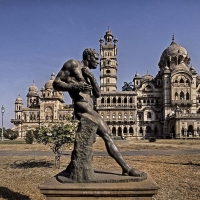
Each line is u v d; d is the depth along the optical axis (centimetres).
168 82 8425
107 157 2105
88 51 565
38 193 948
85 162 468
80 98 535
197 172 1391
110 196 429
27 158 2128
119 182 454
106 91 8369
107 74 8531
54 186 433
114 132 8175
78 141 479
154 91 8781
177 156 2236
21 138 9162
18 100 10025
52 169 1505
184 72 8306
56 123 1455
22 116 9700
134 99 8225
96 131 500
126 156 2248
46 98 9206
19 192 967
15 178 1250
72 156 488
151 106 8600
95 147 3444
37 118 9625
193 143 4544
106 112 8181
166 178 1222
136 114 8156
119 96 8225
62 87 527
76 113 538
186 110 8244
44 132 1447
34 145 4175
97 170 564
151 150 2977
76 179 459
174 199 877
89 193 425
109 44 8744
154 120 8525
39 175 1320
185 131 7488
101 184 441
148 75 9069
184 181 1157
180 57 8919
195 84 8388
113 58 8650
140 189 420
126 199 428
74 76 542
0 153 2655
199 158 2067
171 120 7894
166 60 9150
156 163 1756
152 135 8475
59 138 1434
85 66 565
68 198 433
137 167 1555
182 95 8350
